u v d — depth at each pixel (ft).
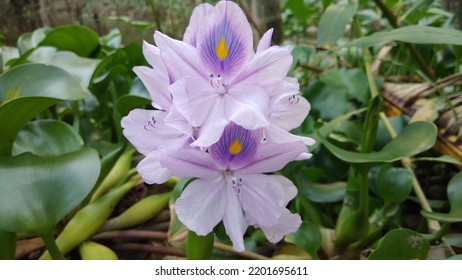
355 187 1.08
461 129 1.16
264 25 1.62
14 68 0.94
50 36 1.40
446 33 1.00
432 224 1.07
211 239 0.76
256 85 0.65
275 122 0.70
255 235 1.08
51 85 0.93
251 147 0.67
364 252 1.02
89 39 1.46
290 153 0.67
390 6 1.54
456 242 0.97
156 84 0.68
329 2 1.48
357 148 1.24
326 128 1.11
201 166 0.66
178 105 0.62
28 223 0.78
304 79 1.63
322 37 1.21
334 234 1.07
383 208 1.08
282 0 2.47
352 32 1.87
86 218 1.06
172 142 0.66
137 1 1.41
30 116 0.87
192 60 0.66
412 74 1.70
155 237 1.12
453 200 0.94
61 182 0.81
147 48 0.69
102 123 1.48
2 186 0.80
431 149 1.30
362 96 1.38
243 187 0.69
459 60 1.50
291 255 1.01
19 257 1.07
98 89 1.34
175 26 1.29
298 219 0.72
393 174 1.04
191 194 0.67
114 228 1.14
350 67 1.65
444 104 1.24
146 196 1.29
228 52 0.66
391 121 1.29
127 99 1.17
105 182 1.17
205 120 0.65
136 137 0.70
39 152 1.02
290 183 0.72
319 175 1.20
